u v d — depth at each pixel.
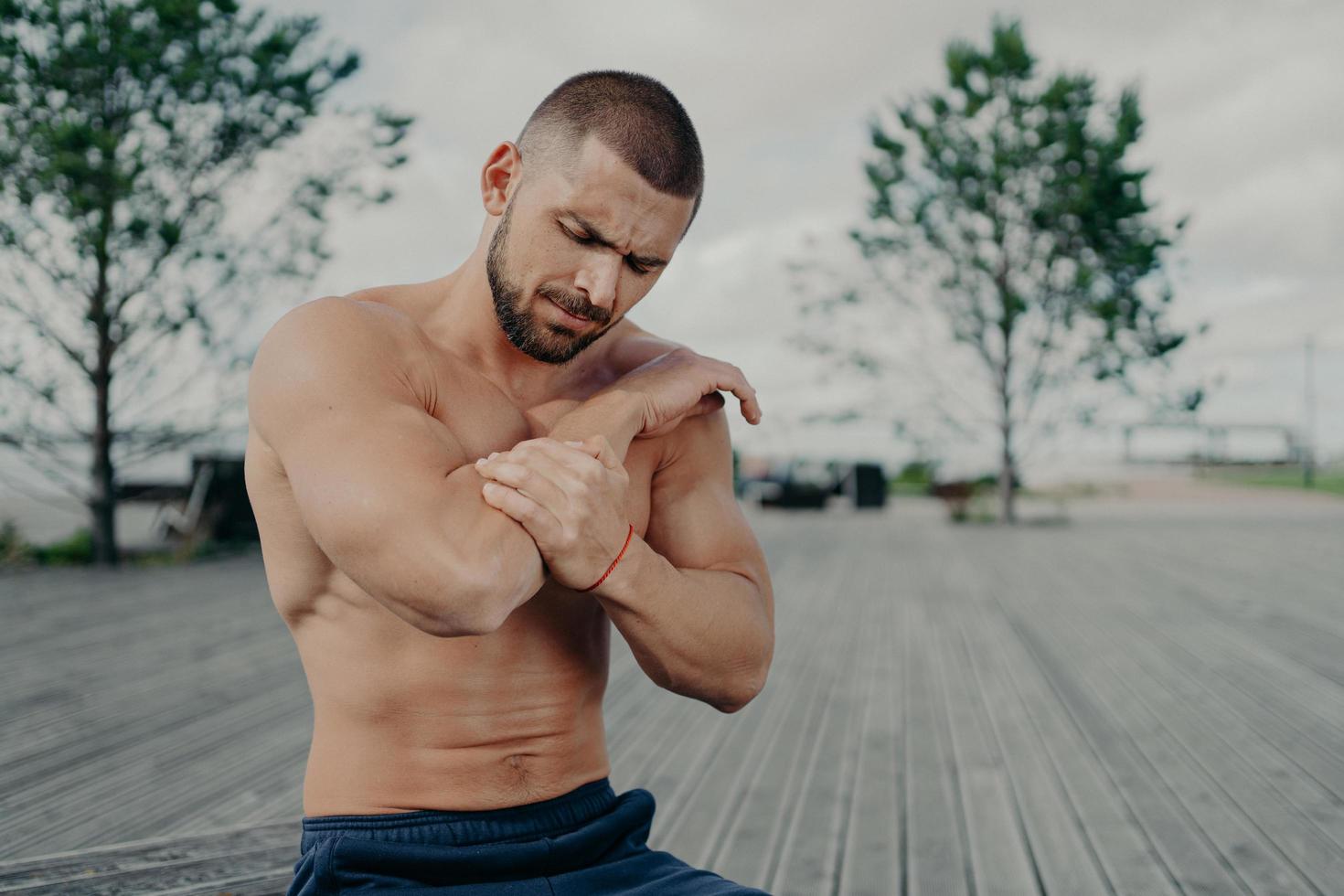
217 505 10.82
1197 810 3.04
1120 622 6.34
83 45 8.05
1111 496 21.55
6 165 8.04
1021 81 14.64
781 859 2.69
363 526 0.92
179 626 6.25
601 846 1.15
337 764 1.10
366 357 1.02
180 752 3.71
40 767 3.54
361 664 1.09
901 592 7.80
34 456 9.17
